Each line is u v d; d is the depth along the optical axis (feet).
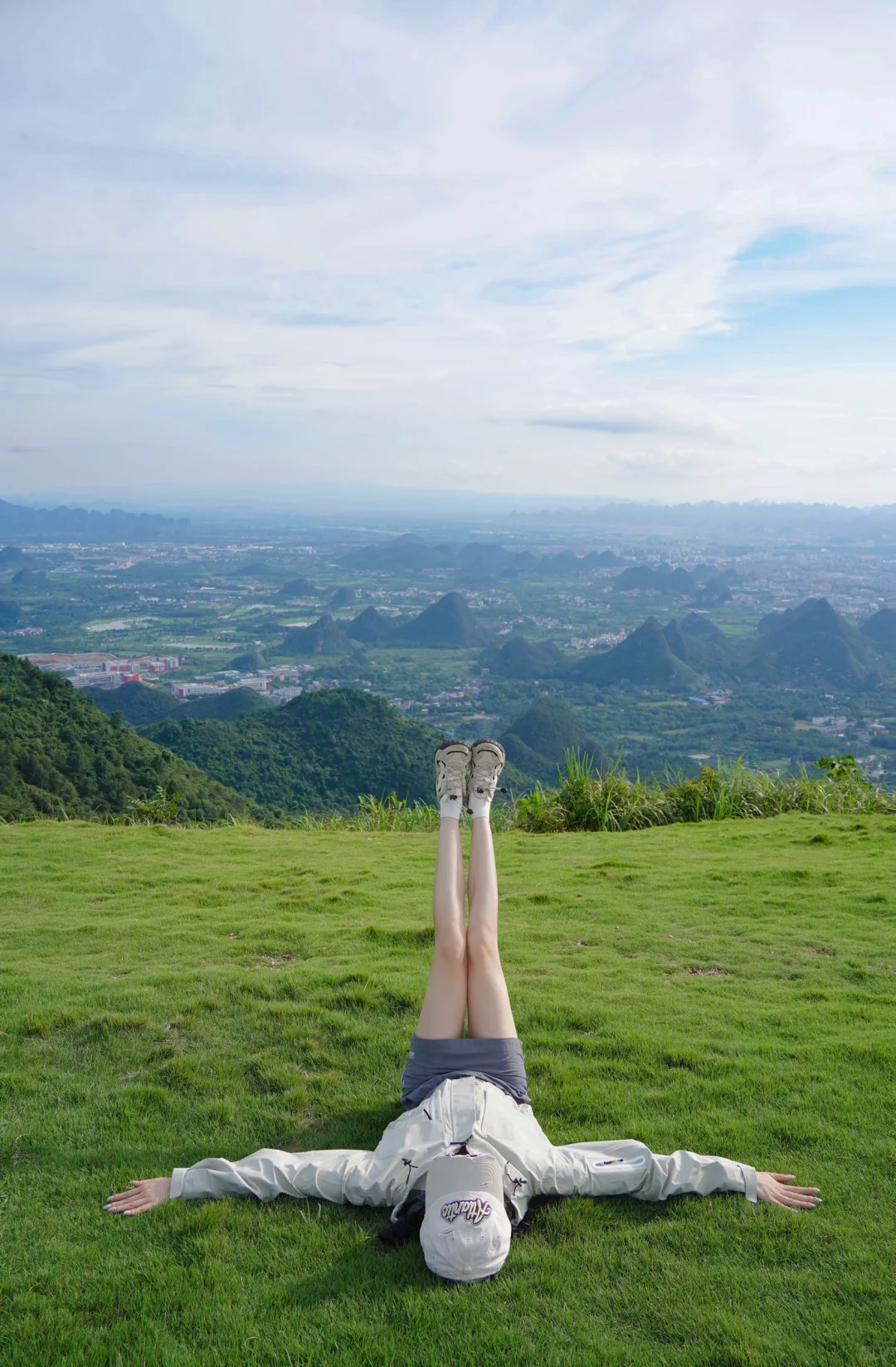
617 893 22.08
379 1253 8.55
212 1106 11.20
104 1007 14.08
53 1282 8.06
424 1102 9.56
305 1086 11.77
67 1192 9.53
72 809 68.39
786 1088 11.53
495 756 12.87
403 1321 7.58
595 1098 11.25
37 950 17.79
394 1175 8.96
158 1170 9.98
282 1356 7.13
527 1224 9.00
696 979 16.07
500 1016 10.32
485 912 11.16
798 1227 8.77
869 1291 7.84
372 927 18.37
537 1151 9.10
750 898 21.47
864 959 17.13
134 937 18.53
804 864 25.31
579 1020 13.79
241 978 15.38
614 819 35.55
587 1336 7.34
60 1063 12.46
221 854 29.09
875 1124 10.68
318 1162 9.39
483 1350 7.20
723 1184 9.37
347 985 14.92
